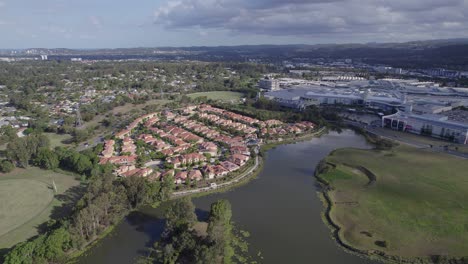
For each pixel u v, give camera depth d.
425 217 134.75
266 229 129.62
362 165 193.12
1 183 168.62
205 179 174.50
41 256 105.81
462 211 138.12
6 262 100.62
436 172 180.62
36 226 129.50
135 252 115.88
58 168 189.38
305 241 121.69
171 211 126.12
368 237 122.31
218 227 115.75
